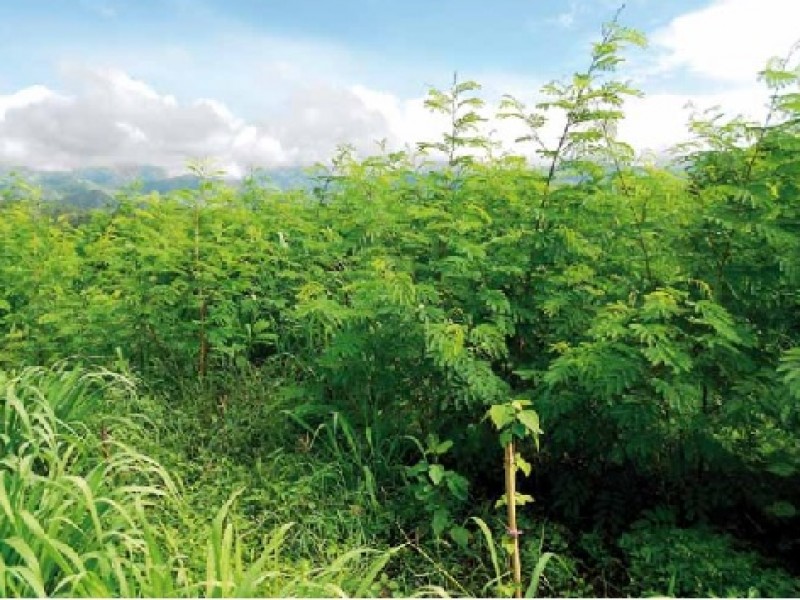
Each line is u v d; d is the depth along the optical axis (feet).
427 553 13.71
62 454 14.10
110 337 19.81
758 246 13.60
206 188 19.22
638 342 13.66
